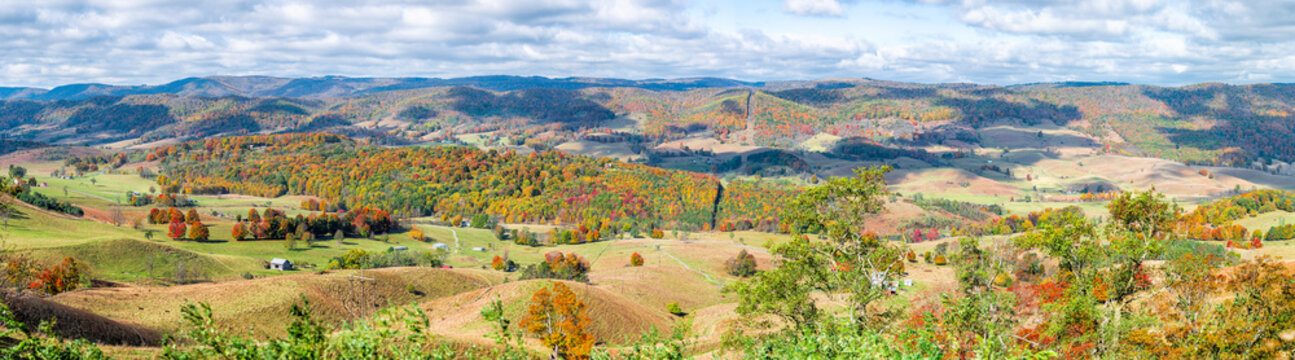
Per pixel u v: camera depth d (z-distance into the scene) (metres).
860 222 29.09
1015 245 31.64
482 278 106.62
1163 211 28.03
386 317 11.05
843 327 14.77
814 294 38.66
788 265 28.62
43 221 113.31
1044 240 29.11
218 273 102.56
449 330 63.97
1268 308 25.73
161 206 196.38
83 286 69.62
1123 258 27.95
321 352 10.48
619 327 70.62
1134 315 27.05
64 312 37.69
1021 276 49.94
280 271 115.56
